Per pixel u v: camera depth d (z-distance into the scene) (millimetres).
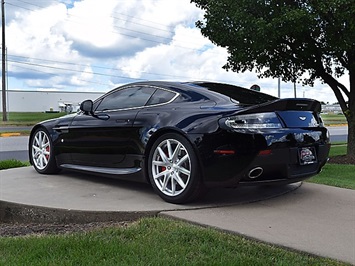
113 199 4020
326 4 6457
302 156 3814
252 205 3814
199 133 3625
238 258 2502
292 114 3848
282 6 7016
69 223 3590
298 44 7754
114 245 2689
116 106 4723
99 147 4684
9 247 2730
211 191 4426
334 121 38781
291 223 3225
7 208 3928
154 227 3100
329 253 2586
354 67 7707
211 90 4160
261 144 3518
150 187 4664
